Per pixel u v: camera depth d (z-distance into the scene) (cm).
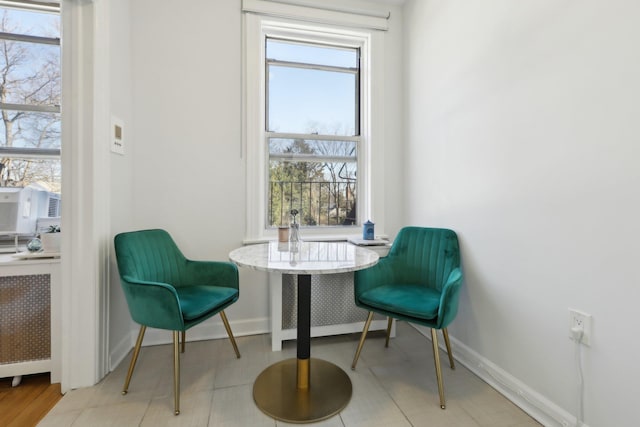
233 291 175
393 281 194
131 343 195
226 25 211
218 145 211
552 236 127
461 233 182
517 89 143
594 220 112
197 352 191
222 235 213
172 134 204
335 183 245
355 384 159
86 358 154
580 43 115
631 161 101
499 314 155
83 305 154
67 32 151
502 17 151
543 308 132
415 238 196
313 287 206
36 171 191
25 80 187
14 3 181
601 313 110
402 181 247
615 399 106
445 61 195
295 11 218
